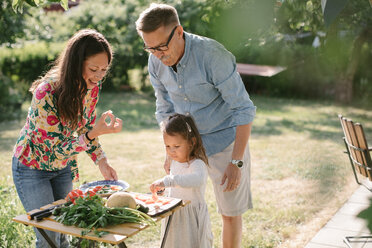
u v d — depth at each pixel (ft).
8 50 40.50
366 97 47.19
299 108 43.91
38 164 8.54
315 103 46.93
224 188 9.75
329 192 17.19
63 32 43.32
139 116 38.01
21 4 10.43
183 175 8.52
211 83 9.23
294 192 17.48
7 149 25.66
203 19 17.47
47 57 41.11
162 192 9.23
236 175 8.91
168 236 8.79
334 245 12.24
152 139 29.37
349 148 12.80
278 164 22.22
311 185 18.37
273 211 15.11
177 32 8.67
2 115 37.88
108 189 8.79
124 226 6.94
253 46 14.34
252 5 9.83
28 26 43.50
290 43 18.04
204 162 9.11
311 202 16.07
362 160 11.70
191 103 9.68
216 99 9.53
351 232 13.10
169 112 10.53
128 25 39.68
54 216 7.37
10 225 12.16
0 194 14.57
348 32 35.99
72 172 9.50
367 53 44.52
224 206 9.84
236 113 9.07
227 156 9.73
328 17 7.51
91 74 7.94
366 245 12.03
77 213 7.11
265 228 13.73
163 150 26.11
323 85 48.34
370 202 15.71
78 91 7.93
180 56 9.09
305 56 39.47
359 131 11.43
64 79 7.84
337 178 19.22
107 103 42.98
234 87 9.00
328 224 13.82
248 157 9.84
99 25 40.16
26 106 40.91
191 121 9.02
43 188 8.66
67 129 8.43
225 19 13.01
